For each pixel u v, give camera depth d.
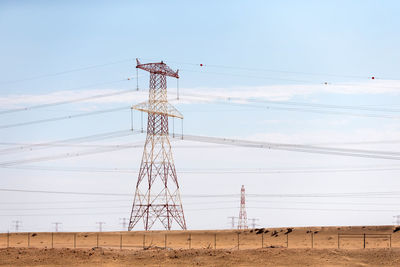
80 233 194.62
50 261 138.50
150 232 190.00
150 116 197.12
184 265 131.38
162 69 194.75
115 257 139.50
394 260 126.06
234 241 173.88
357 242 161.12
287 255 133.38
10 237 194.38
